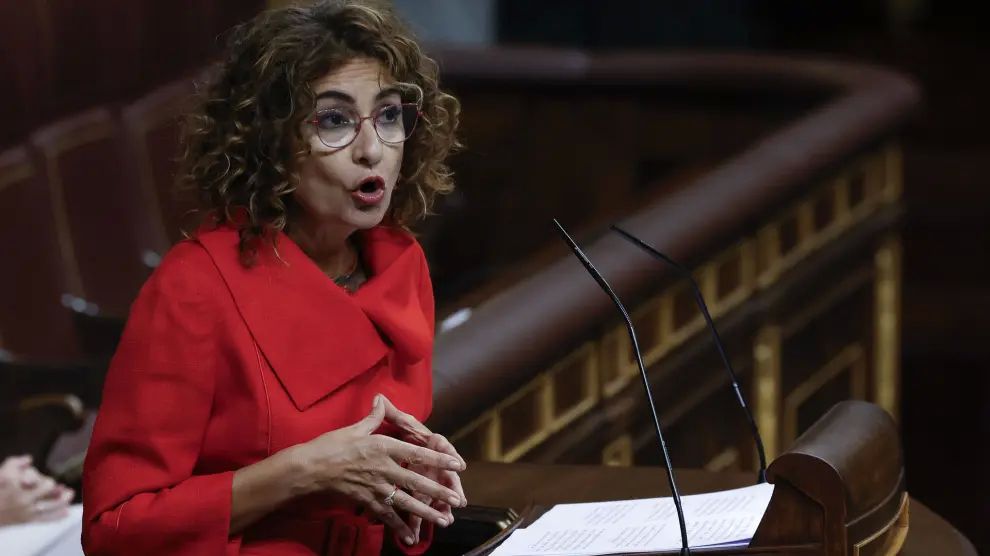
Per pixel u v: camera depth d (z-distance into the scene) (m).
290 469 6.06
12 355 13.64
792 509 6.30
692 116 21.33
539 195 21.88
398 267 6.88
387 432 6.70
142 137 16.06
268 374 6.30
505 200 21.91
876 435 6.80
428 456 6.15
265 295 6.34
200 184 6.40
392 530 6.62
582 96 21.64
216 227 6.43
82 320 14.33
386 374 6.78
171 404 6.12
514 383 10.30
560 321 10.98
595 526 6.84
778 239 15.86
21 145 14.59
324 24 6.29
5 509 8.80
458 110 7.01
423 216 7.14
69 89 15.29
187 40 17.08
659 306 13.18
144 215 15.81
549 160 21.83
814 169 16.20
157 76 16.64
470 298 11.00
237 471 6.14
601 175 21.69
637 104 21.52
